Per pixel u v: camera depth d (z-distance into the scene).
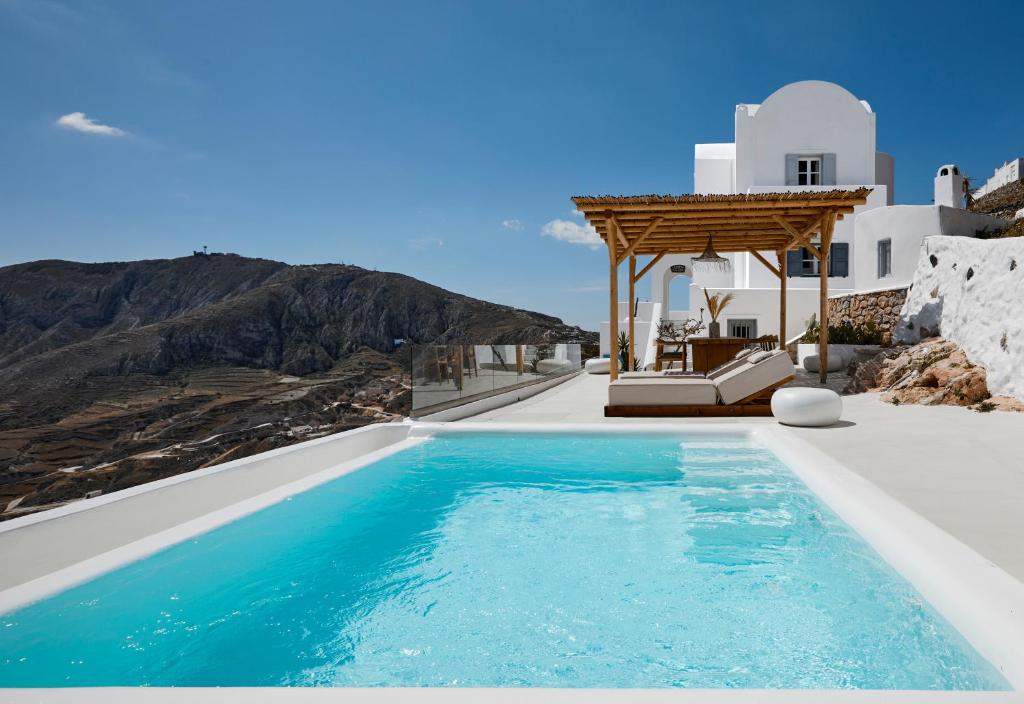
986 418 7.45
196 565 3.88
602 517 4.73
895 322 13.72
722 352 13.82
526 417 9.46
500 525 4.63
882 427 7.17
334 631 3.03
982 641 2.38
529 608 3.22
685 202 11.08
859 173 21.50
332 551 4.14
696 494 5.22
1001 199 29.58
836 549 3.80
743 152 21.95
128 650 2.87
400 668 2.67
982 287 9.27
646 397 8.92
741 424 7.93
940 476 4.80
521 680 2.54
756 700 1.73
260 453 5.79
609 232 11.70
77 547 3.70
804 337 16.55
